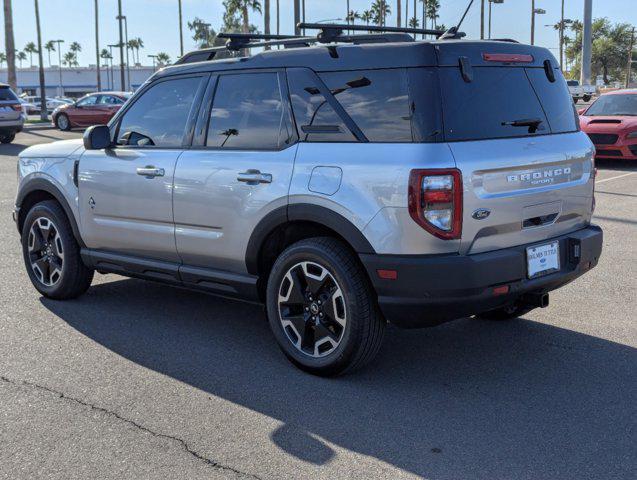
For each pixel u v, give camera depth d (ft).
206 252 15.21
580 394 12.96
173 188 15.51
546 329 16.61
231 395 12.92
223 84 15.21
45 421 11.82
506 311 16.80
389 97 12.62
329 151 13.14
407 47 12.57
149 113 16.57
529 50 14.05
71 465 10.41
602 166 48.91
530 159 13.04
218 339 15.94
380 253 12.35
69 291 18.60
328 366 13.44
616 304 18.48
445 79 12.39
